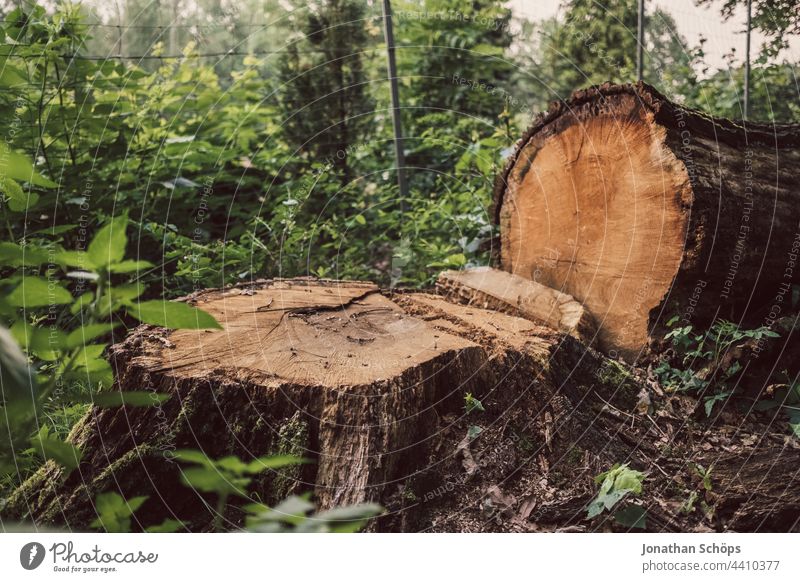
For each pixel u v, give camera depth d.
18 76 3.81
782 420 2.83
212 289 3.15
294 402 2.32
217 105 5.70
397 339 2.70
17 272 2.75
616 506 2.32
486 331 2.88
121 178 4.34
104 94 4.60
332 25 6.02
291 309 2.90
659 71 5.94
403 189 5.22
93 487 2.21
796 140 3.53
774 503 2.31
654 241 3.10
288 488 2.25
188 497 2.28
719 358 2.96
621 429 2.70
